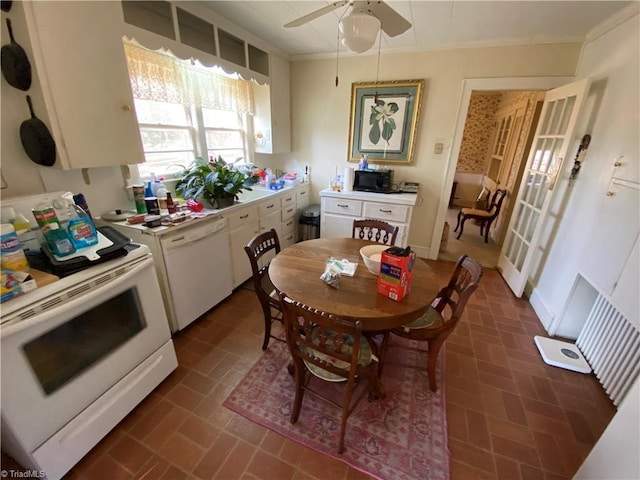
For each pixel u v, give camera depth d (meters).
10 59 1.27
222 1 2.00
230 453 1.31
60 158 1.45
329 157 3.63
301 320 1.98
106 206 1.95
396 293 1.31
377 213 3.05
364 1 1.34
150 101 2.18
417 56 2.93
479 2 1.92
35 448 1.08
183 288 1.97
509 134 4.36
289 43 2.88
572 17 2.10
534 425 1.47
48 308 1.07
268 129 3.23
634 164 1.58
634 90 1.71
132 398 1.46
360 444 1.36
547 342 2.02
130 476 1.22
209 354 1.90
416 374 1.78
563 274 2.18
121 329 1.39
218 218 2.24
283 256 1.76
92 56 1.48
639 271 1.40
